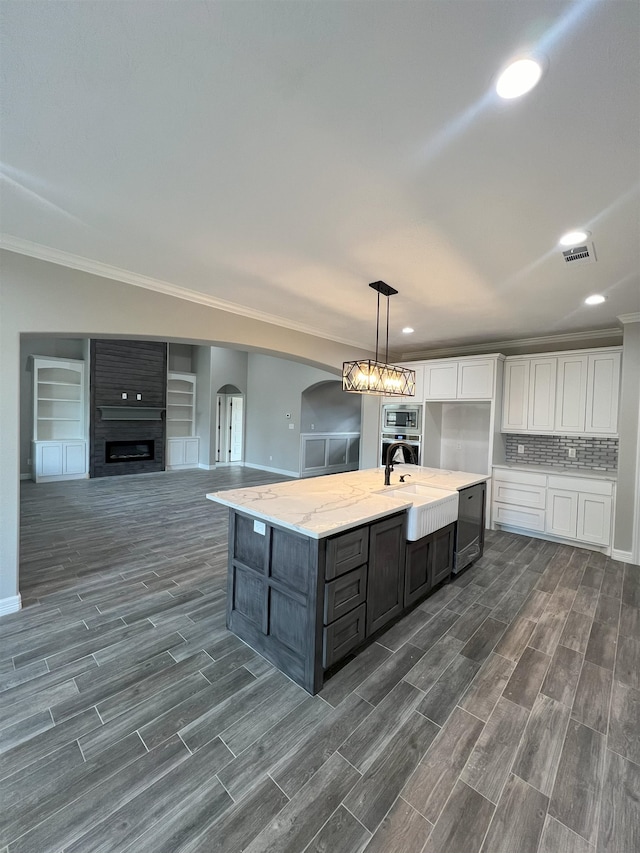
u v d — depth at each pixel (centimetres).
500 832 134
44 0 98
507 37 105
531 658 232
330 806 142
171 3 99
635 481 382
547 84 118
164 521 502
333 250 246
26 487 694
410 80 119
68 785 147
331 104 129
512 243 228
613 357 418
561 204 186
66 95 128
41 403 762
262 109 132
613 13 97
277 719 183
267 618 228
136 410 841
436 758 163
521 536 468
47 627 255
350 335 502
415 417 559
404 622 271
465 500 349
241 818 137
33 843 127
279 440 902
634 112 128
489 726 180
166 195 189
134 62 116
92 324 287
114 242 245
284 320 425
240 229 222
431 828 135
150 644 239
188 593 306
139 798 143
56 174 173
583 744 171
